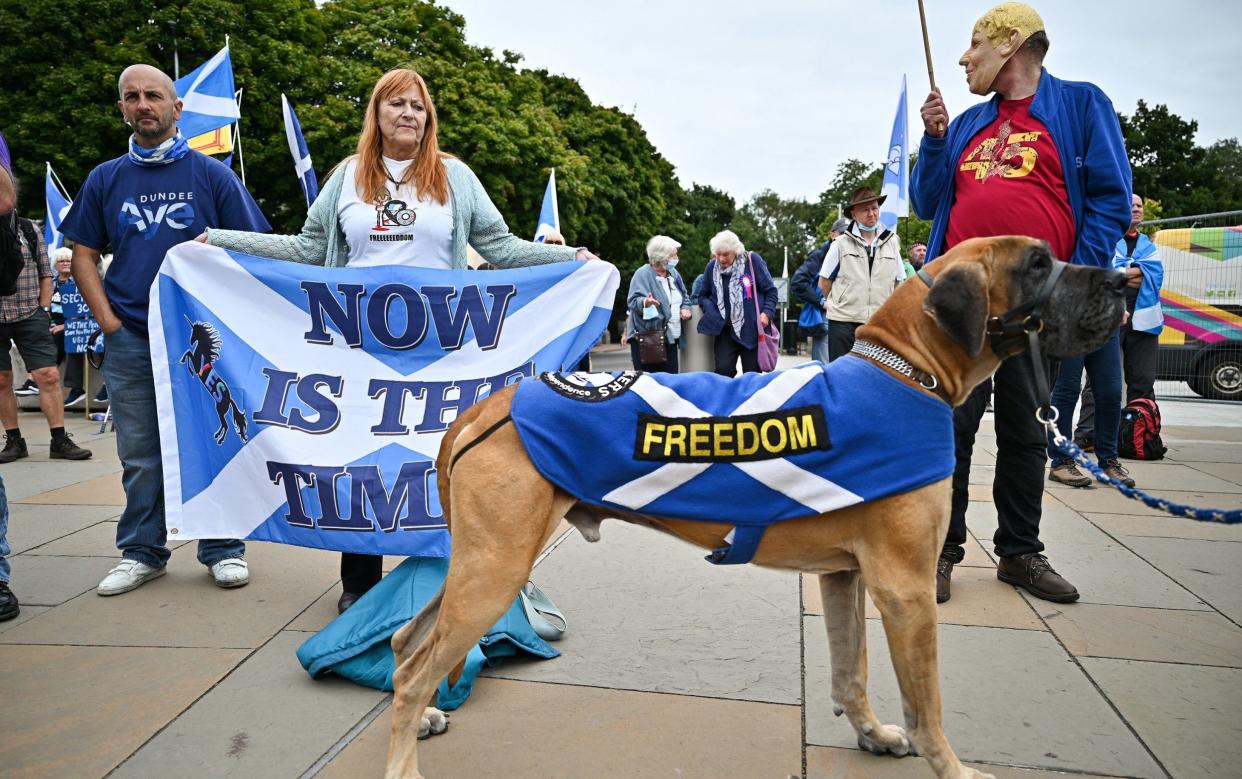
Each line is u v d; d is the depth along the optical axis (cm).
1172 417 1041
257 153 1848
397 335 358
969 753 248
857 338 245
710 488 228
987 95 368
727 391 238
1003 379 374
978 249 235
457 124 2222
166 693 291
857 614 249
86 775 240
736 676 302
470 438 238
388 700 288
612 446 231
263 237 371
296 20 1948
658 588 393
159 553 408
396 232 356
